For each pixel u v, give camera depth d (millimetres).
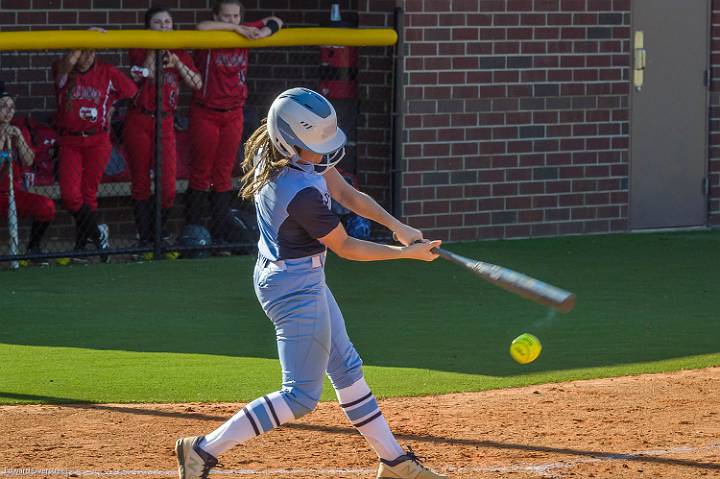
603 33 53188
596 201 53969
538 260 47312
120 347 33000
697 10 55000
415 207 50531
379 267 45281
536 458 23375
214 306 38500
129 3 53250
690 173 55656
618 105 53875
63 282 41750
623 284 42812
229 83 46344
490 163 51656
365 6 50219
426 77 50000
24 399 27641
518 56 51656
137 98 45500
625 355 32625
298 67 53594
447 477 21172
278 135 19422
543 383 29625
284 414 19906
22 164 44844
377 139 50438
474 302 39562
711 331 35688
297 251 19750
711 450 23922
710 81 55531
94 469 22500
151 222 47000
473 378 30062
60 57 49406
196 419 26125
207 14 54812
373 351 32938
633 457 23438
